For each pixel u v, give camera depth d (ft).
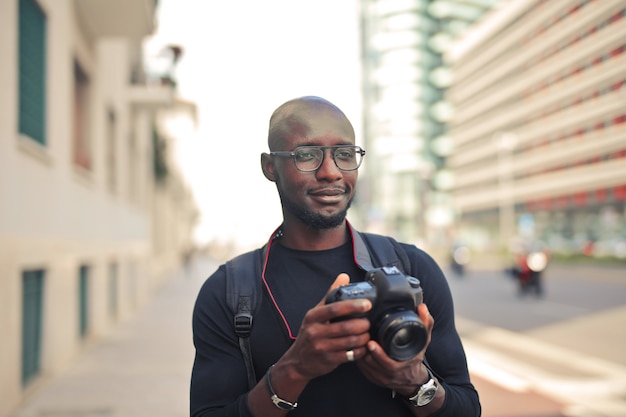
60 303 22.31
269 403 3.75
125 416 15.81
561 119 163.63
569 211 174.70
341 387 4.17
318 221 4.33
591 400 17.39
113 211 36.19
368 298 3.52
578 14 143.95
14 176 16.52
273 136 4.45
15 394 16.46
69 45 24.17
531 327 31.30
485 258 139.64
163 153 67.77
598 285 56.90
